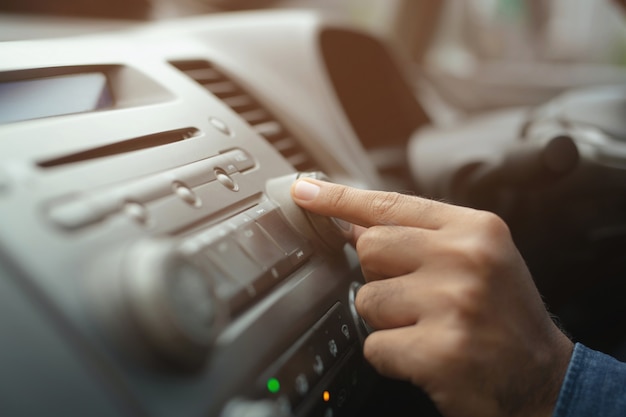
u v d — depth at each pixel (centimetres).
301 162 69
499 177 77
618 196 86
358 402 49
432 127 102
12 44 53
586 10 171
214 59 73
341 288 49
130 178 40
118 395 29
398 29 165
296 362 40
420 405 68
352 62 99
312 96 78
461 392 40
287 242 47
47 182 35
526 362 42
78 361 29
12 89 48
